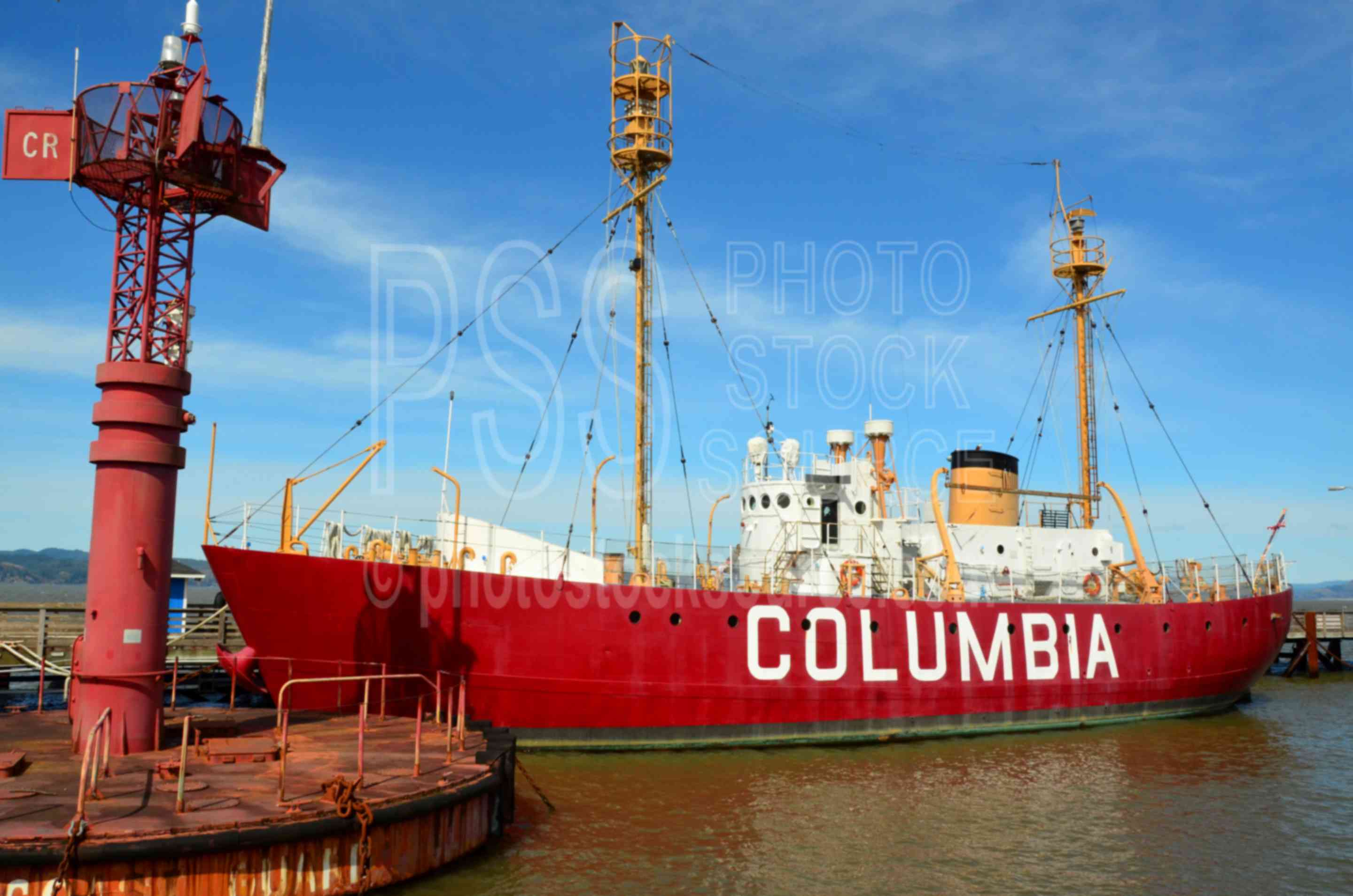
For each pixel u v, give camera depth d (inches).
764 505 1170.6
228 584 760.3
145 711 562.9
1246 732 1171.3
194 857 409.1
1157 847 680.4
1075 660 1168.2
